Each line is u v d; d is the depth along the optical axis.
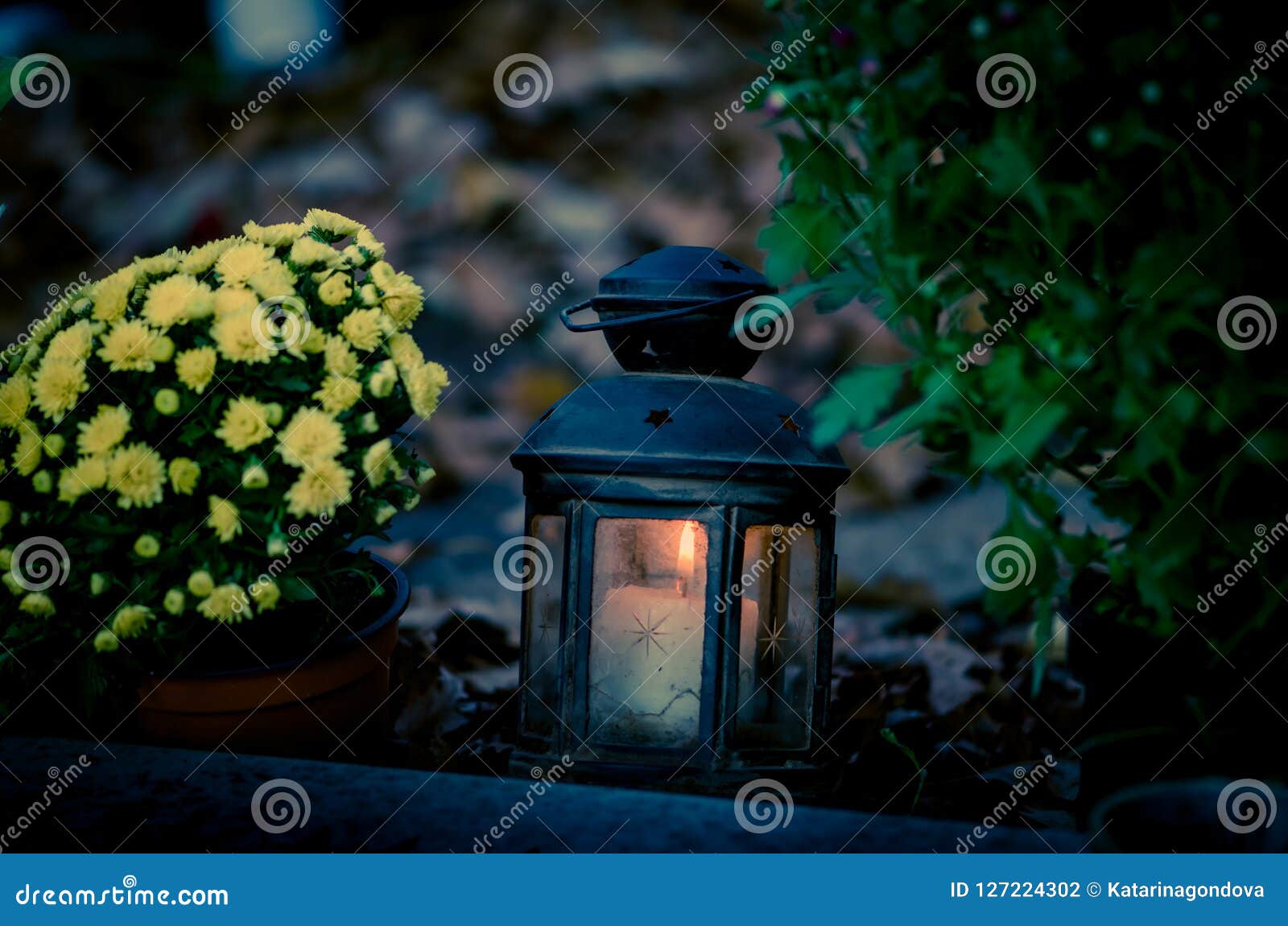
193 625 1.41
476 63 2.91
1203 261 1.27
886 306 1.31
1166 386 1.28
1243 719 1.34
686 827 1.34
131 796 1.36
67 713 1.43
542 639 1.42
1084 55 1.28
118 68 3.07
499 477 2.26
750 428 1.39
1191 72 1.28
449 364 2.38
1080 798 1.38
